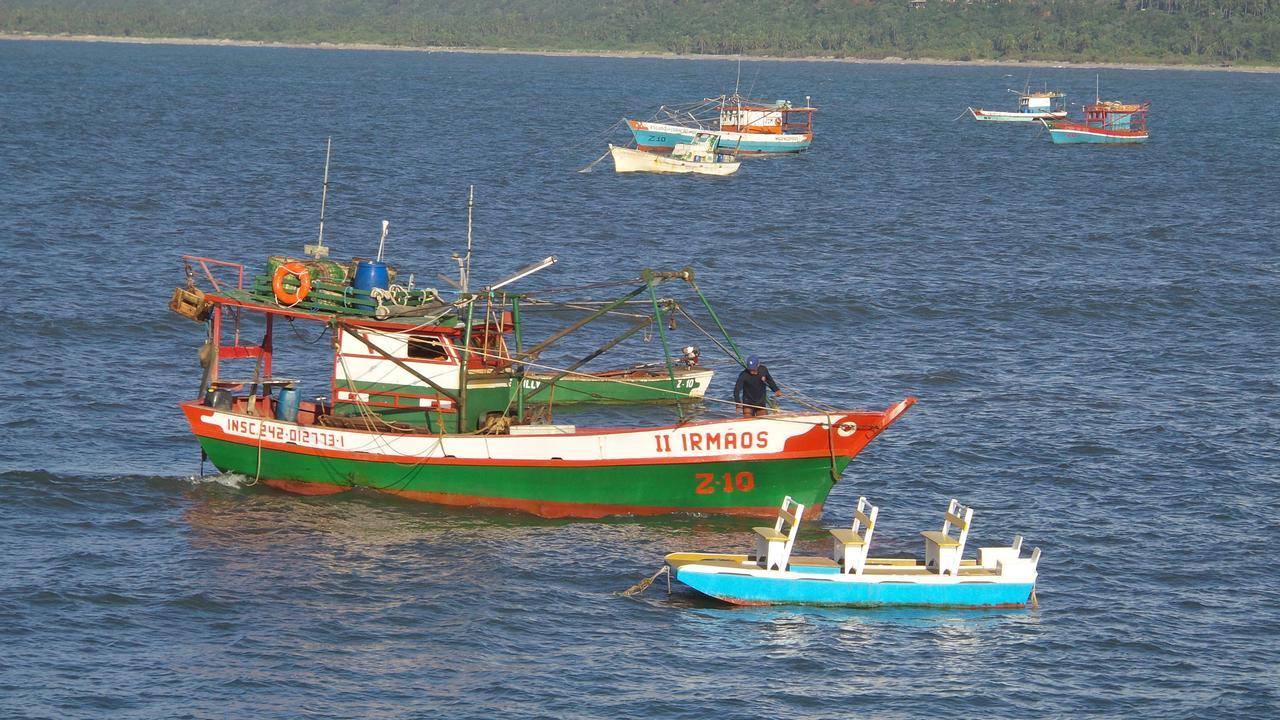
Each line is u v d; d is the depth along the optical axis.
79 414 144.62
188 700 85.69
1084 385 166.88
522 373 129.25
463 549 111.25
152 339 178.50
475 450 119.06
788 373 171.62
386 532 114.62
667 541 114.75
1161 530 118.75
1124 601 104.12
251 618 97.25
